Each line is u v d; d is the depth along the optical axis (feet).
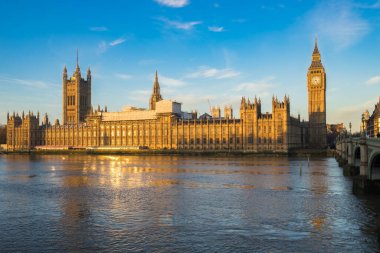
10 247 158.30
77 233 176.35
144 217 204.95
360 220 195.31
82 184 336.49
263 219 199.31
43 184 338.75
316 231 177.06
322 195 267.18
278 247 156.15
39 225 190.19
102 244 161.27
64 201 251.39
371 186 264.93
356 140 343.26
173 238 168.25
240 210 220.43
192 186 318.04
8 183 347.56
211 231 178.19
